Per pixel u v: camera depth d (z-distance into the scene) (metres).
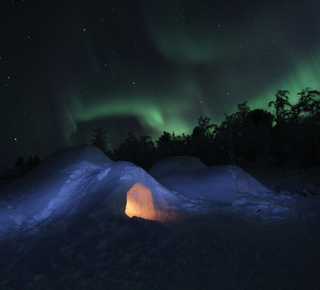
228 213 8.70
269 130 35.56
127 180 8.69
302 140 27.88
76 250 5.13
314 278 3.94
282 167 28.67
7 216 7.40
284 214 8.52
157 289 3.62
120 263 4.50
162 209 8.96
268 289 3.60
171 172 14.16
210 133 36.47
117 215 7.02
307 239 5.89
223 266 4.40
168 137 41.09
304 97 29.14
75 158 10.73
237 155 34.78
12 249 5.48
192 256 4.83
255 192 11.91
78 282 3.83
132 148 37.91
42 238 6.10
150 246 5.27
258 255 4.90
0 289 3.75
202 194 11.40
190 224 7.25
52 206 8.14
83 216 6.96
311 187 13.04
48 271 4.29
